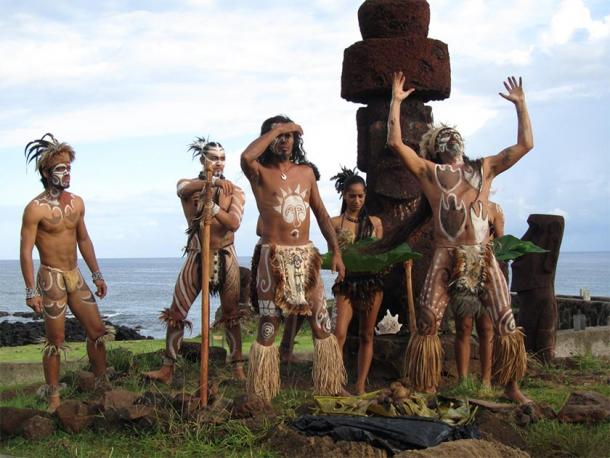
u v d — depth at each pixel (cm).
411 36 895
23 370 969
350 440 547
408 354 710
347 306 763
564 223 975
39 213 732
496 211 842
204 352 642
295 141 709
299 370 881
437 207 720
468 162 726
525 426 618
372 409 602
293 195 686
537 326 973
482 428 587
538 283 975
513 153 728
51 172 739
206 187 677
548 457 557
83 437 602
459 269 704
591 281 11581
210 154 821
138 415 602
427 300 711
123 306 6047
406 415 599
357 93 900
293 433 560
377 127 887
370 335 770
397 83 728
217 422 596
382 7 898
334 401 626
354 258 736
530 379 859
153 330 3709
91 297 775
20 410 631
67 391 773
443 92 902
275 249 679
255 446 568
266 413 606
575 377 893
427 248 862
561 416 621
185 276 824
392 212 883
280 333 1312
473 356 841
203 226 664
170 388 800
